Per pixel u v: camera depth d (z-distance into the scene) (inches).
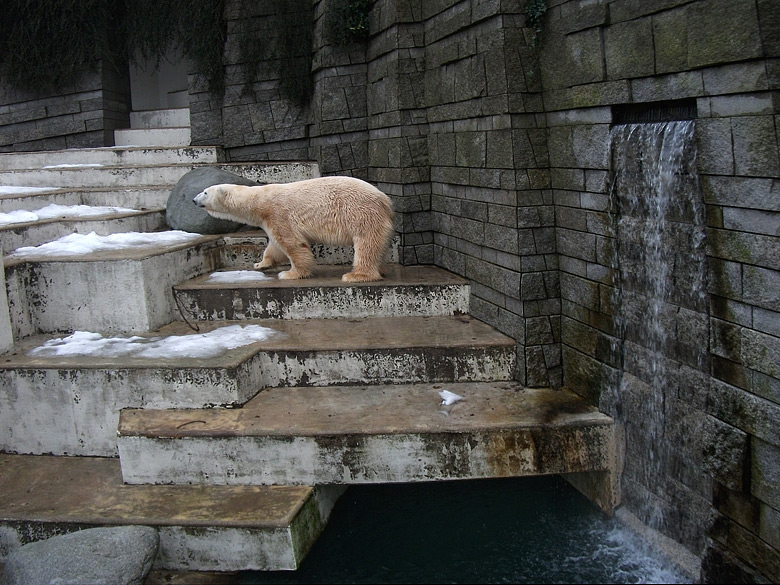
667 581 125.6
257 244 237.6
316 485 147.1
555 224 163.0
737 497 113.7
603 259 144.9
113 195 265.3
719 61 106.8
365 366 170.9
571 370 162.1
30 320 187.5
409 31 212.8
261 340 178.1
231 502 140.4
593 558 134.8
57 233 224.5
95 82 319.9
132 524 134.4
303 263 207.8
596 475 152.5
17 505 142.7
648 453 136.0
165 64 373.4
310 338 178.2
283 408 158.1
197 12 286.5
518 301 165.5
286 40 277.3
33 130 331.9
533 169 161.3
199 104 301.4
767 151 100.6
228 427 147.9
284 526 131.0
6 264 177.8
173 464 148.5
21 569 123.7
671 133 121.0
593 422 144.8
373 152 248.8
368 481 145.3
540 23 157.0
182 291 200.4
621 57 131.2
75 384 161.8
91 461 162.9
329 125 257.0
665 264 126.0
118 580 121.4
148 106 371.9
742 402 110.2
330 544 143.4
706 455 118.4
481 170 178.7
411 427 144.3
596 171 144.0
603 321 147.3
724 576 116.8
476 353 169.8
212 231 239.8
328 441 143.8
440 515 152.9
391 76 220.2
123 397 161.2
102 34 315.6
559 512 152.7
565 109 152.8
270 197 202.7
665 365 128.6
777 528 105.3
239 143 294.5
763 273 103.8
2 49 320.2
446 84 196.7
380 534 146.5
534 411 150.9
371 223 198.7
